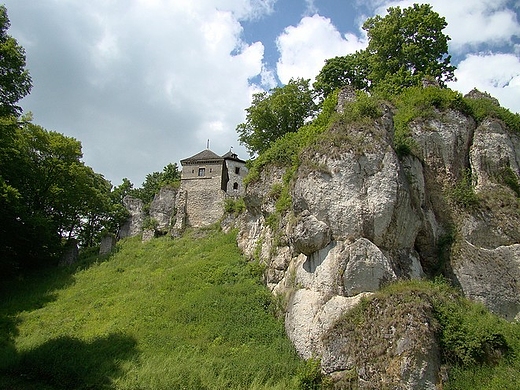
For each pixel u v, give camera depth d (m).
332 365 17.56
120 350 20.66
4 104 26.34
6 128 27.95
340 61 42.72
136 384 17.42
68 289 32.53
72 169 45.88
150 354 20.16
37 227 36.34
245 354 19.95
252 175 33.22
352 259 20.06
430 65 38.22
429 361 16.17
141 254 40.69
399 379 15.91
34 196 43.44
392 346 16.64
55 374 18.47
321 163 22.80
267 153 33.69
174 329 22.42
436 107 28.62
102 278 34.44
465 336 17.06
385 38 40.22
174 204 53.66
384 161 22.16
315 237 21.33
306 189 22.48
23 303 29.77
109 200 58.44
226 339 21.33
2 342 22.80
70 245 43.44
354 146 22.56
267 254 27.31
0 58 26.03
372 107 24.52
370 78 40.69
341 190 21.80
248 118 45.16
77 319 25.72
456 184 25.92
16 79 26.44
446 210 24.78
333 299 19.72
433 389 15.75
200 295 25.48
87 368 18.75
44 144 44.94
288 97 43.00
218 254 32.16
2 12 27.30
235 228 37.84
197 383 17.42
